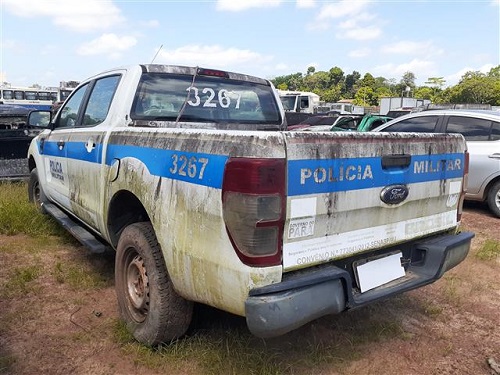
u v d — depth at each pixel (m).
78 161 4.29
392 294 2.94
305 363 3.09
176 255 2.78
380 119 11.92
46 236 5.58
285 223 2.44
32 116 6.16
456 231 3.64
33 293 4.05
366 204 2.80
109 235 3.76
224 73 4.33
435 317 3.91
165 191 2.86
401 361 3.23
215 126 4.11
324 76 111.38
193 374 2.96
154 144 3.06
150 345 3.16
